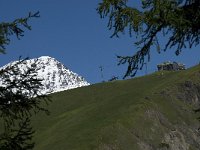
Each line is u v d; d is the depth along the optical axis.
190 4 9.61
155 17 9.41
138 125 126.19
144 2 9.43
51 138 129.38
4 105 10.40
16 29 10.84
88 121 135.12
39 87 10.64
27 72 10.52
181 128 135.62
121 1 9.45
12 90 10.43
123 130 121.00
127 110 133.25
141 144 119.38
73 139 119.38
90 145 111.88
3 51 10.71
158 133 128.00
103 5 9.44
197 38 9.85
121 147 114.31
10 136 10.10
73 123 139.12
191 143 133.25
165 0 9.33
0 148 9.96
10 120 10.45
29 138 10.18
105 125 122.50
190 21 9.55
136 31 9.52
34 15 10.99
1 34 10.70
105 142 113.94
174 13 9.36
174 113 140.88
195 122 141.25
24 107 10.52
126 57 9.98
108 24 9.58
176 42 9.88
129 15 9.38
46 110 10.83
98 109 145.50
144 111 133.62
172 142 128.25
